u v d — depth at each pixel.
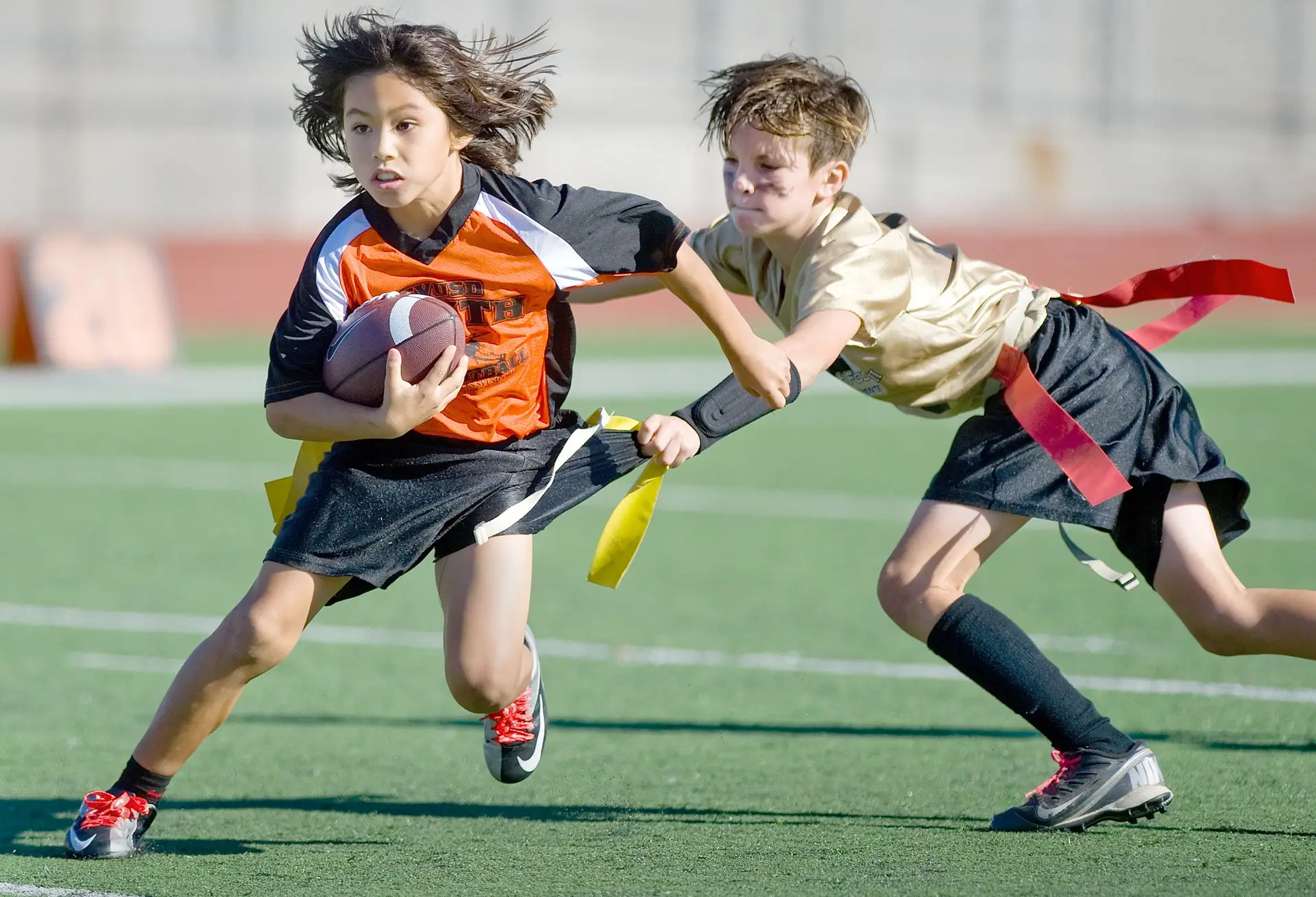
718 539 29.88
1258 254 84.94
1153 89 122.75
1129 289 14.29
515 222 11.98
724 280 14.78
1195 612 12.84
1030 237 82.69
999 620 12.93
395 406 11.17
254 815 14.09
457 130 11.77
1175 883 11.40
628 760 15.92
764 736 16.86
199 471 38.22
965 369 13.70
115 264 61.09
